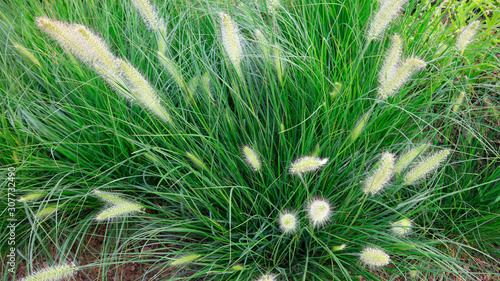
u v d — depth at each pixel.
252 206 0.77
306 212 0.75
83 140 0.81
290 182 0.79
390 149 0.81
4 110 0.80
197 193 0.78
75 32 0.64
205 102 0.79
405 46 0.85
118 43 0.89
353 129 0.71
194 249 0.76
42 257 0.79
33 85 0.83
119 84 0.69
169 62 0.74
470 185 0.83
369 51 0.86
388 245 0.72
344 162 0.80
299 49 0.84
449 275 0.78
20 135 0.79
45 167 0.78
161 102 0.75
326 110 0.74
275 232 0.77
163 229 0.73
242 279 0.73
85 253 0.79
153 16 0.74
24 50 0.76
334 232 0.76
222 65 0.82
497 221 0.78
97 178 0.80
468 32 0.78
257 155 0.74
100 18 0.88
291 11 0.91
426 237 0.81
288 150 0.77
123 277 0.78
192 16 0.91
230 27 0.69
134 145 0.78
